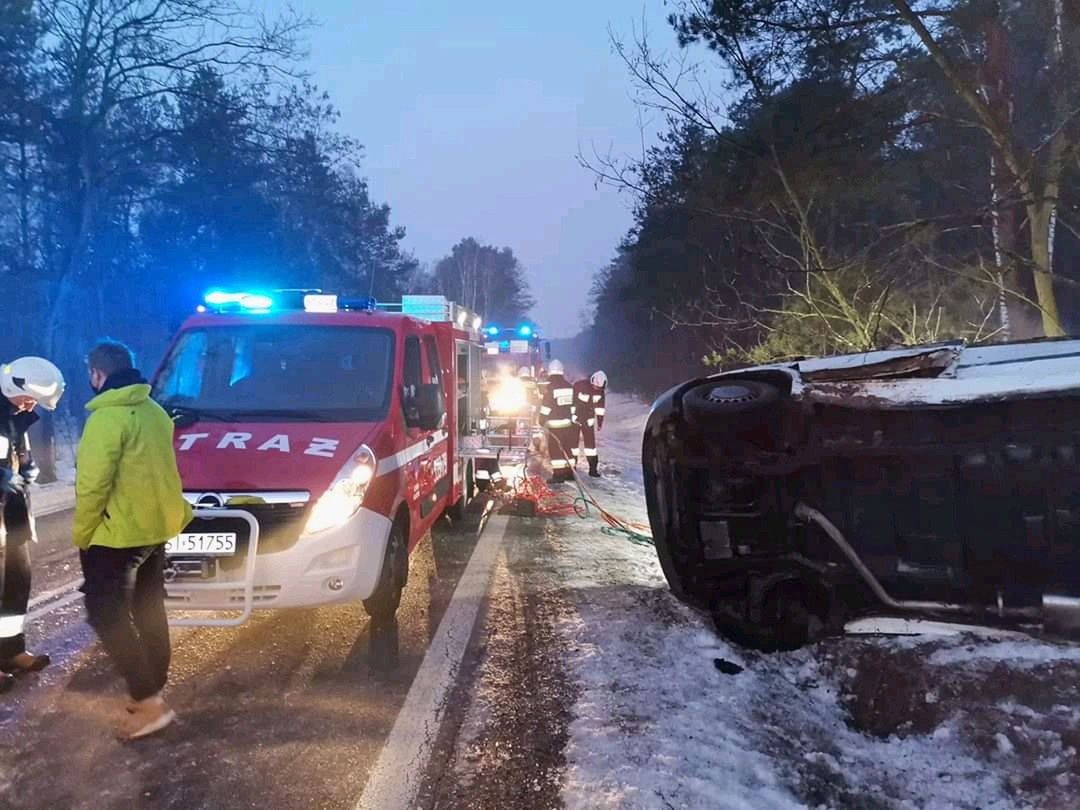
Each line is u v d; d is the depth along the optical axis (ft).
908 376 14.52
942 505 13.47
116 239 82.17
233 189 83.87
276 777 11.89
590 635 17.33
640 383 142.31
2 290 75.77
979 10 30.19
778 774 11.72
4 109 58.03
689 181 38.17
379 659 16.33
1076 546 12.64
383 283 149.59
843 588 14.70
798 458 14.38
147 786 11.67
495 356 49.57
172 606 14.84
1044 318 32.55
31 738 13.09
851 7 32.63
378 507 16.26
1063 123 29.32
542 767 12.05
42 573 23.04
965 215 31.55
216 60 59.11
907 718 13.08
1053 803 10.68
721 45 34.58
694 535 15.88
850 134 34.37
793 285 43.34
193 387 19.43
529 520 30.63
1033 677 12.92
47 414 42.73
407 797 11.36
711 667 15.26
